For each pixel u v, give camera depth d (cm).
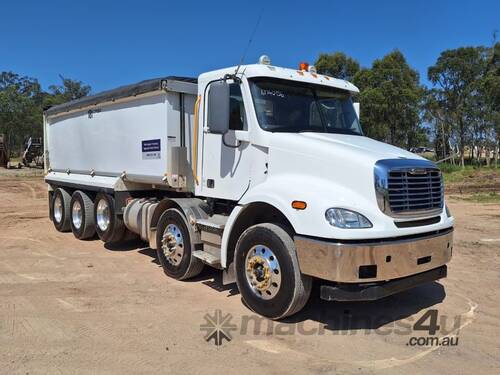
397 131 3788
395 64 3741
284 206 536
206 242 679
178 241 722
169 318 568
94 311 591
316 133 629
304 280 532
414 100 3678
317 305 620
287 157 579
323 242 498
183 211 704
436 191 576
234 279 621
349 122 705
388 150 584
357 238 491
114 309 598
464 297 665
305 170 564
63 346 487
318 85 677
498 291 694
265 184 585
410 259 524
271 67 635
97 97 953
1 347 484
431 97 4488
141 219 830
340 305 623
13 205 1723
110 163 945
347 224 495
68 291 673
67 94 7694
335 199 512
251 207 592
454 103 4450
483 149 5047
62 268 808
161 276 757
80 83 7862
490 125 4222
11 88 6209
